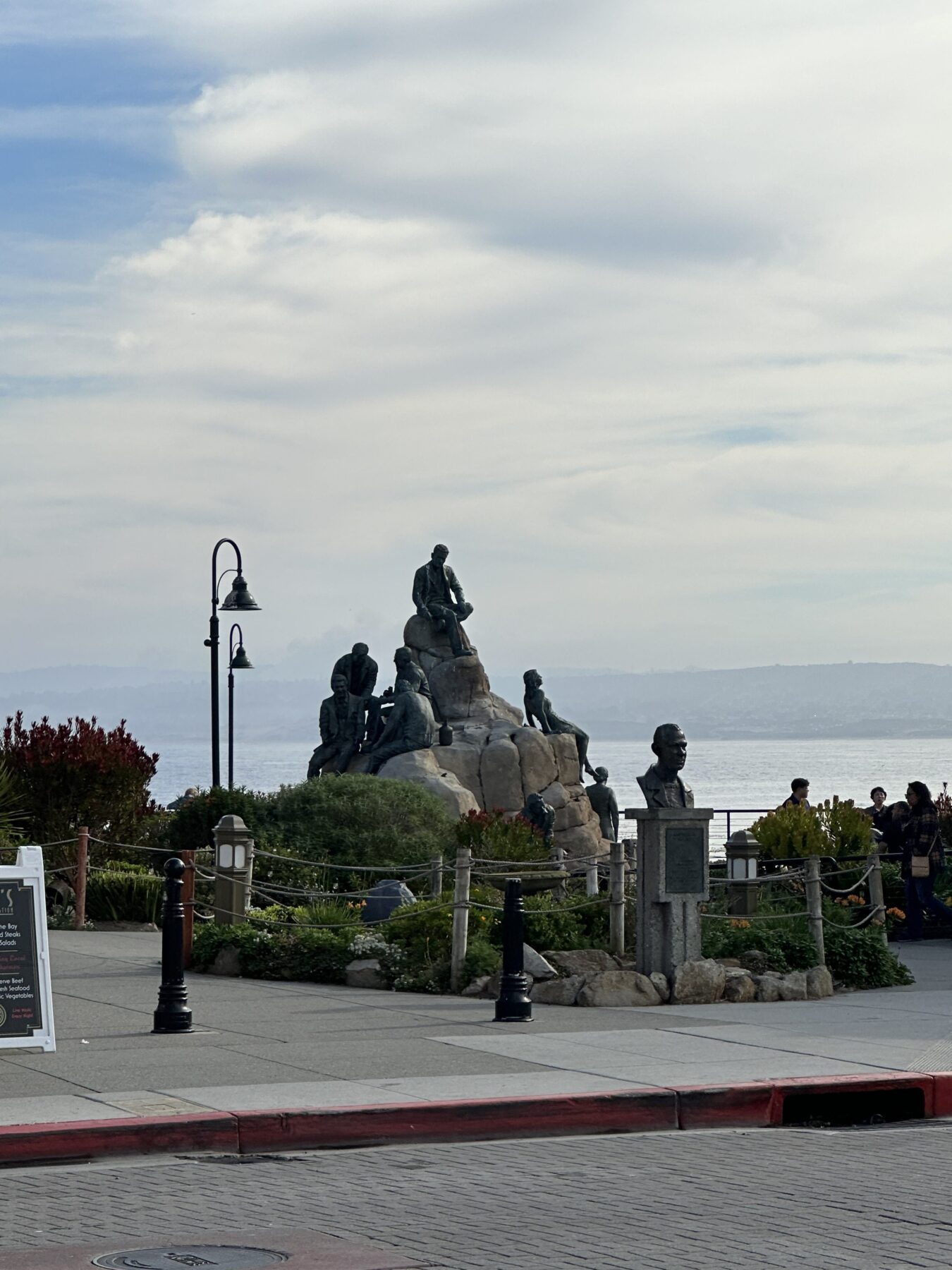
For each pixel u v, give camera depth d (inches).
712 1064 535.8
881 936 784.3
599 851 1539.1
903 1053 557.6
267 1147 446.3
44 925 557.0
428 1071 520.7
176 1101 468.1
